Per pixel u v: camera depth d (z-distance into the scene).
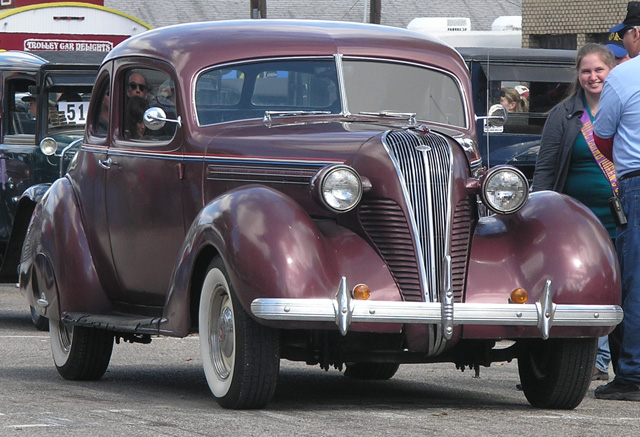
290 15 105.19
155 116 15.52
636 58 15.91
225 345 14.09
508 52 39.16
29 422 12.95
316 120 15.92
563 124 17.42
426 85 16.72
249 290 13.27
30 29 47.59
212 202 14.38
